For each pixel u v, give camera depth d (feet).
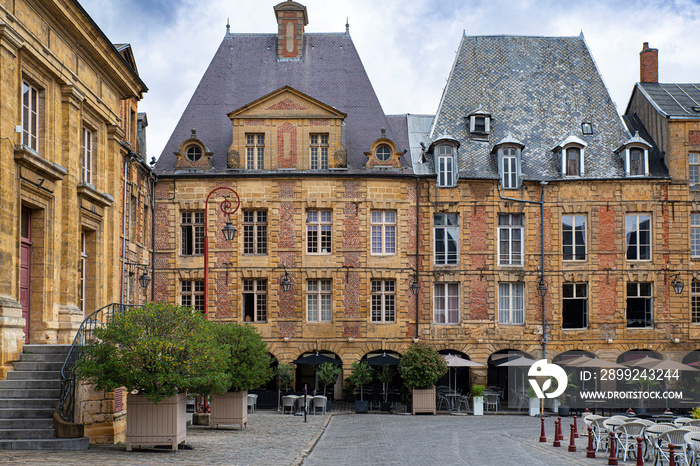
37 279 63.67
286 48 129.80
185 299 116.16
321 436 73.20
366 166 118.73
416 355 104.01
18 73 59.47
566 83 131.23
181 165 117.08
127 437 53.47
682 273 118.21
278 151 117.29
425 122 131.03
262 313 116.16
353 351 115.44
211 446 59.36
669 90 131.03
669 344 117.08
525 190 119.65
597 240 118.52
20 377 55.62
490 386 117.80
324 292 116.67
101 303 77.00
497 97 129.29
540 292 118.01
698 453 49.70
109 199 77.87
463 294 117.39
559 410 103.81
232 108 124.57
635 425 60.64
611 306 117.80
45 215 64.28
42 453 47.88
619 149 121.60
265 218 117.19
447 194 118.32
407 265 117.39
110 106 79.87
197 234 116.57
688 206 119.03
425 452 60.03
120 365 51.21
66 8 64.95
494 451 61.31
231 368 73.51
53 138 65.51
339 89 127.03
